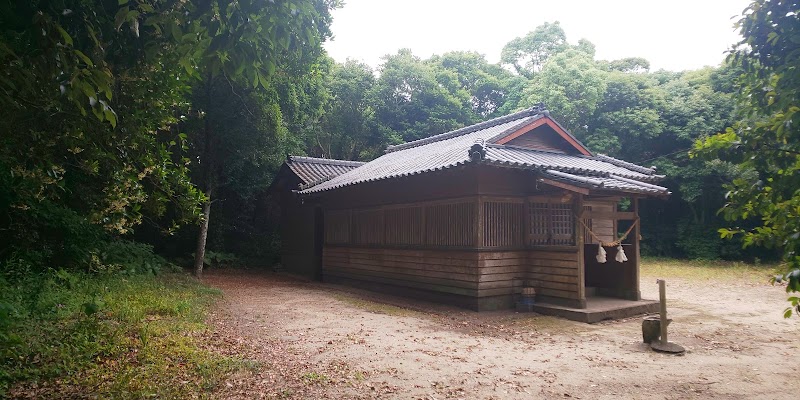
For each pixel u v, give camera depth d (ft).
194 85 46.42
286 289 46.32
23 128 20.62
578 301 31.78
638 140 79.97
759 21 10.24
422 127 89.86
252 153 54.08
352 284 48.19
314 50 48.24
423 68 92.84
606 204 40.86
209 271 59.36
